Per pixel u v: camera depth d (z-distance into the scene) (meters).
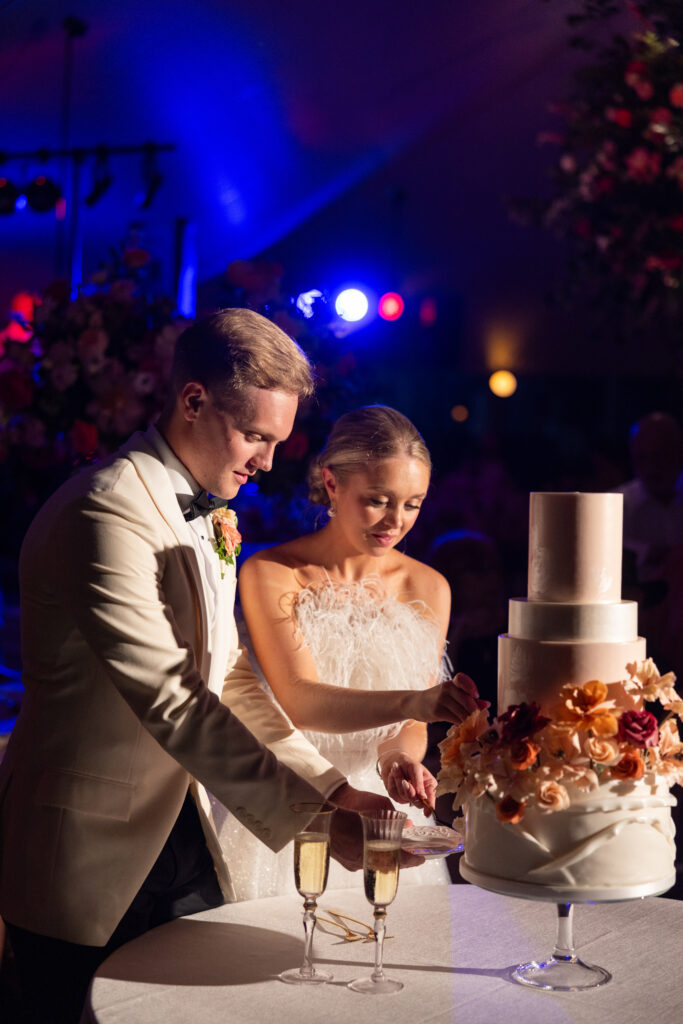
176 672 1.84
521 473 10.80
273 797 1.82
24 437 3.39
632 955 1.83
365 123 7.16
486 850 1.66
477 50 6.11
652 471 5.15
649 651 4.47
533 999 1.64
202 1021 1.55
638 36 3.24
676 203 3.30
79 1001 1.93
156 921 2.04
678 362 9.70
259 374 1.97
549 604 1.67
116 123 7.24
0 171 8.12
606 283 3.64
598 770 1.62
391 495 2.38
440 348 10.05
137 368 3.35
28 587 1.97
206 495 2.10
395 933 1.94
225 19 5.73
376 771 2.47
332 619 2.45
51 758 1.94
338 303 6.22
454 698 2.03
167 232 8.71
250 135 7.34
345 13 5.77
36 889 1.92
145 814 1.96
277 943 1.88
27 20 5.68
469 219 8.90
